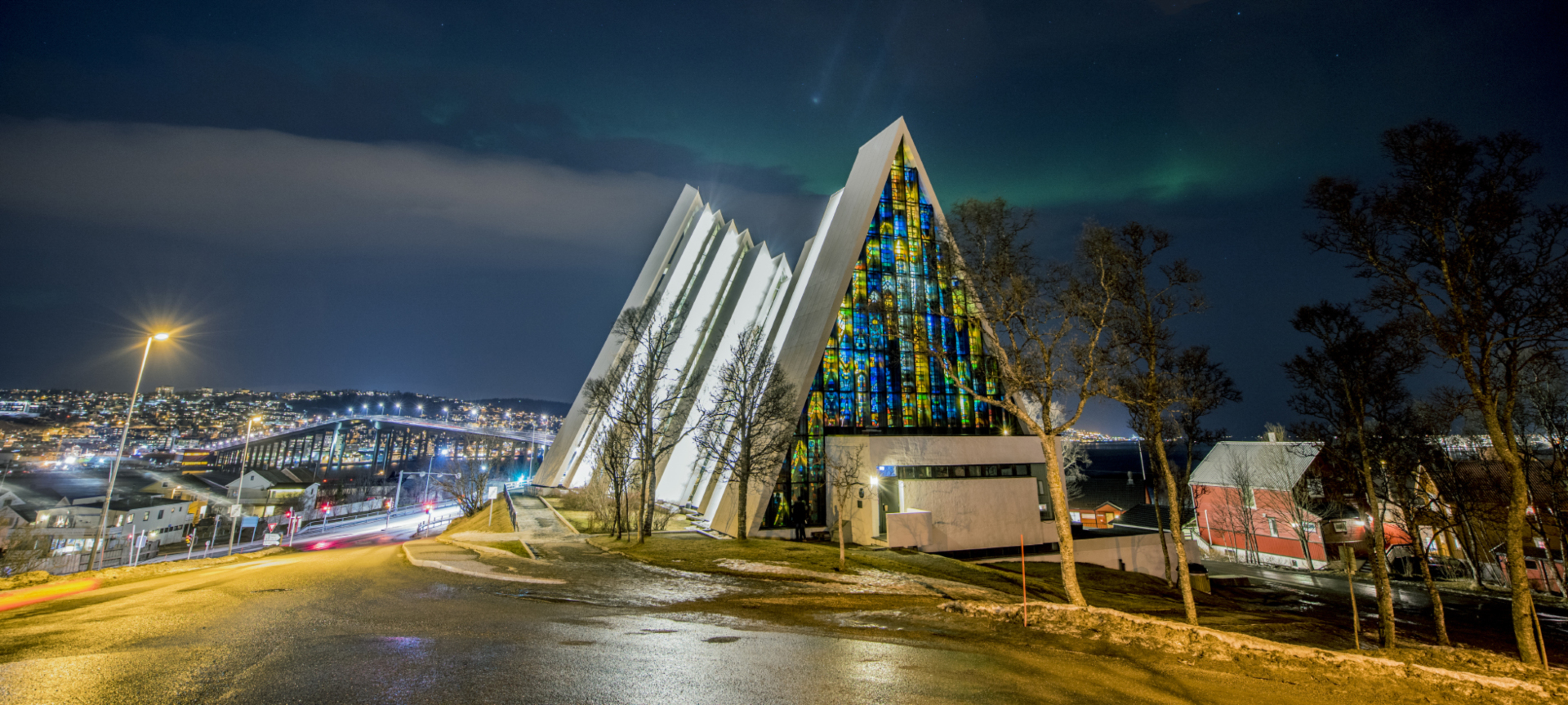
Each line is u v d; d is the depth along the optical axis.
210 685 6.89
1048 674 8.84
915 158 39.41
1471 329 15.56
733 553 24.19
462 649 8.91
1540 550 43.72
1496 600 39.59
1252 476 55.28
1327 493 46.12
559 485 60.25
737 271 58.69
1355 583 44.66
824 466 34.62
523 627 10.77
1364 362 21.86
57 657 8.05
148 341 25.92
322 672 7.55
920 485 34.41
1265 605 34.31
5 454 175.25
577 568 20.22
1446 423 22.78
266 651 8.52
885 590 18.22
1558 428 29.30
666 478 51.19
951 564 27.06
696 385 50.53
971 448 36.62
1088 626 12.29
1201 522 60.91
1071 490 58.84
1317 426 24.41
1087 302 19.77
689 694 7.08
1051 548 36.62
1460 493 27.48
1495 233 14.87
